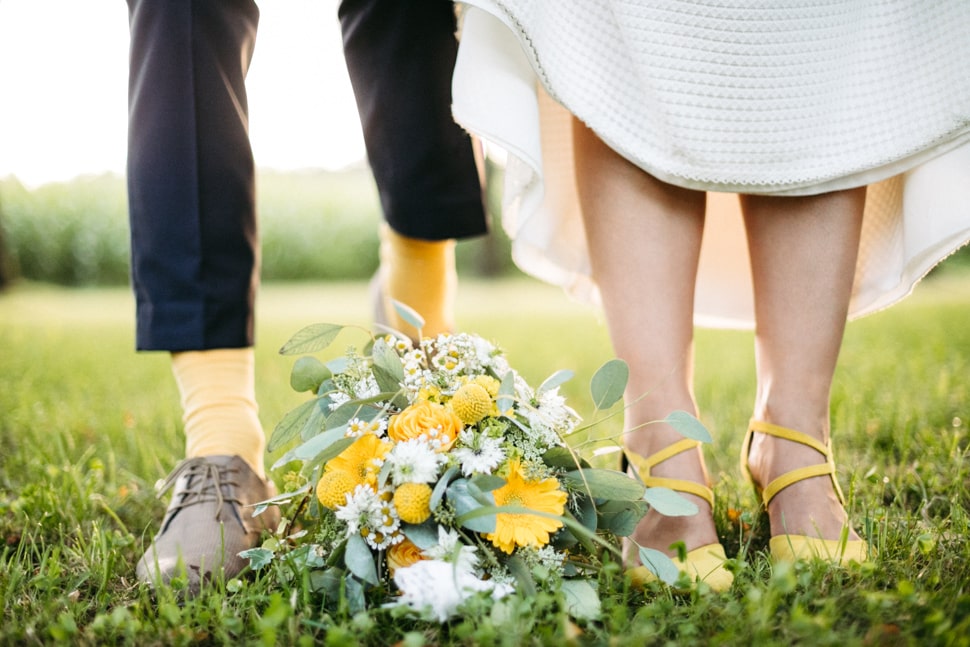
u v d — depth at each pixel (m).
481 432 1.08
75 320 6.27
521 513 0.99
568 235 1.48
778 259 1.27
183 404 1.39
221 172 1.32
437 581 0.93
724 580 1.11
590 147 1.28
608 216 1.26
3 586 1.10
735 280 1.63
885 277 1.42
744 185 1.21
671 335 1.25
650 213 1.25
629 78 1.20
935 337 3.65
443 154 1.54
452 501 1.01
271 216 13.54
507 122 1.19
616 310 1.27
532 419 1.11
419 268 1.70
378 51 1.49
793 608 0.93
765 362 1.32
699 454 1.27
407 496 0.99
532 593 0.99
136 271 1.34
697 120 1.17
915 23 1.19
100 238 12.37
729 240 1.61
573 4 1.18
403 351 1.25
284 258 13.57
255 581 1.15
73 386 2.84
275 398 2.54
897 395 2.16
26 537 1.33
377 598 1.04
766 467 1.30
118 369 3.35
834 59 1.19
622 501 1.10
